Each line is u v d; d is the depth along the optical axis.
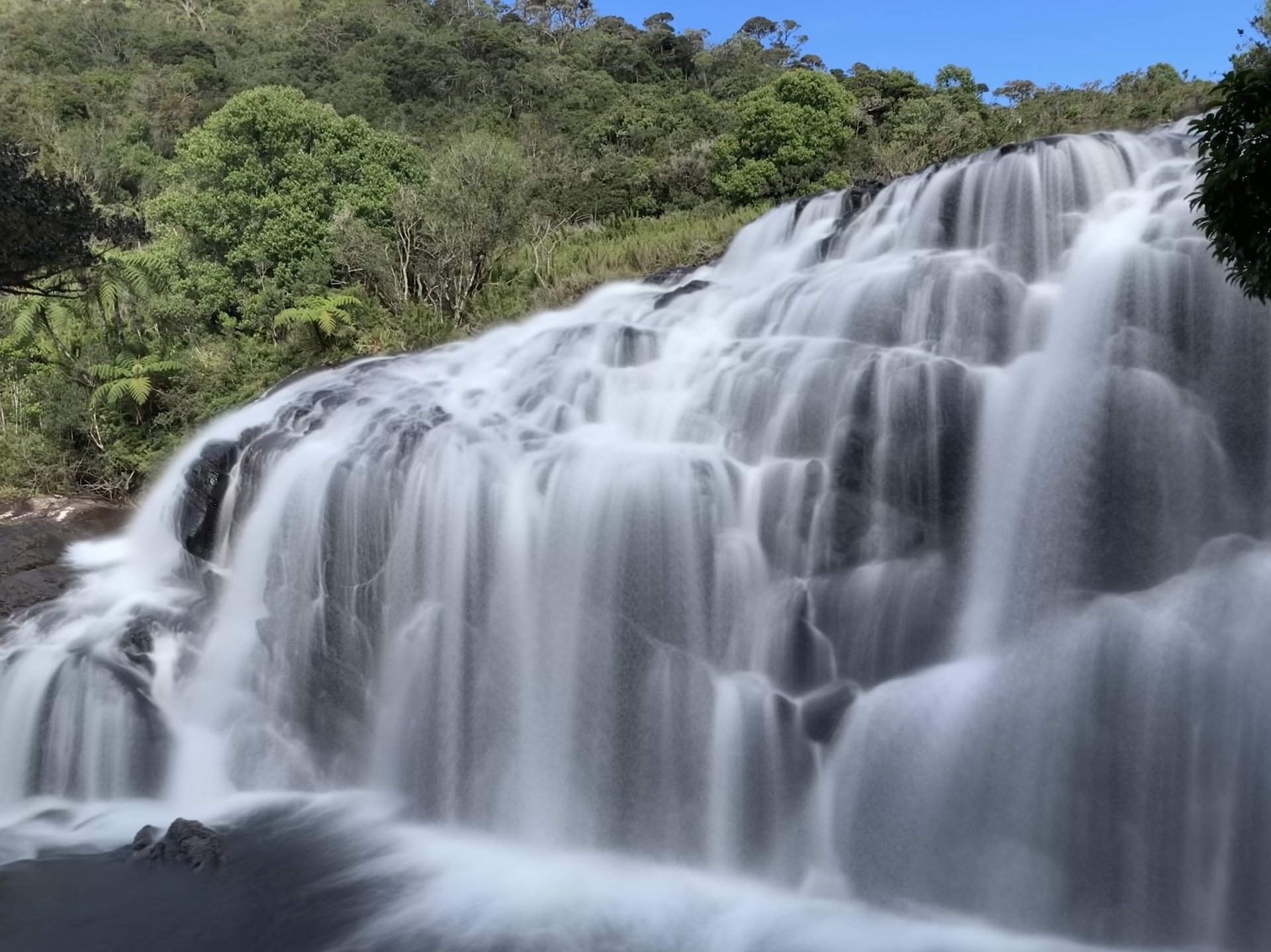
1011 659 9.34
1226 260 8.93
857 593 10.51
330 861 10.50
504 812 11.15
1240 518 9.59
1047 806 8.66
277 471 13.72
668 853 10.42
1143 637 8.61
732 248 19.75
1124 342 10.59
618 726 10.88
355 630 12.48
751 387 12.38
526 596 11.52
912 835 9.19
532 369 15.11
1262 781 7.82
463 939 8.83
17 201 20.41
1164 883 8.17
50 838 11.26
